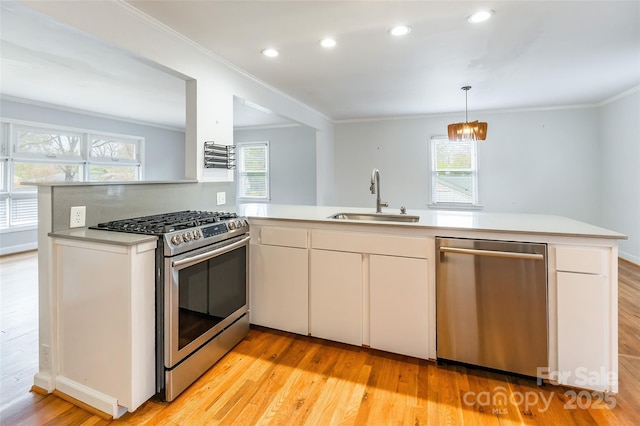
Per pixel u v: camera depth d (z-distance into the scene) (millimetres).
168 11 2203
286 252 2385
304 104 4934
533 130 5254
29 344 2266
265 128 7184
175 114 6043
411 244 2027
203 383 1851
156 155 7191
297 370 1980
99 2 1953
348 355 2156
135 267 1545
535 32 2596
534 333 1784
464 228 1898
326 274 2268
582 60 3209
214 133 2945
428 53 2998
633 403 1648
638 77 3744
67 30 1854
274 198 7172
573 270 1697
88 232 1727
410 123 5891
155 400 1692
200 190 2764
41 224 1736
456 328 1948
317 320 2312
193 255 1807
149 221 2012
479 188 5551
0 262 4527
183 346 1750
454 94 4406
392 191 6047
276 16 2295
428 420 1548
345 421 1546
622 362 2002
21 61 3291
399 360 2092
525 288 1787
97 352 1634
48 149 5363
